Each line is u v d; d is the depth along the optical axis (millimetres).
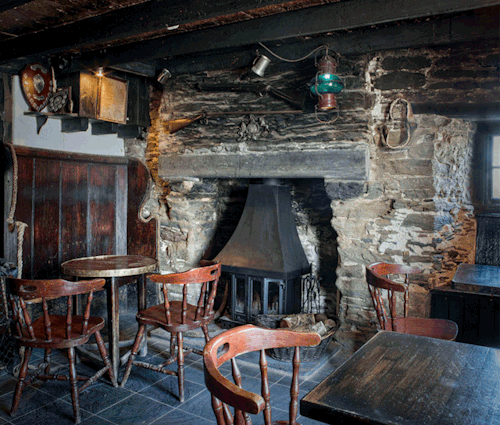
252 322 3709
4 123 3395
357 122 3314
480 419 1229
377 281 2645
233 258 3795
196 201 4258
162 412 2641
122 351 3545
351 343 3551
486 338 2848
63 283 2463
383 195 3402
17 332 2562
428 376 1506
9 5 2359
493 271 3115
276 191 3828
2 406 2660
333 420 1291
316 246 4109
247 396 1105
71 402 2740
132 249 4504
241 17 2758
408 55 3279
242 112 3682
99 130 4074
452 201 3514
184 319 2807
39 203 3719
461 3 2107
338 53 3219
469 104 3178
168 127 4066
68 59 3613
